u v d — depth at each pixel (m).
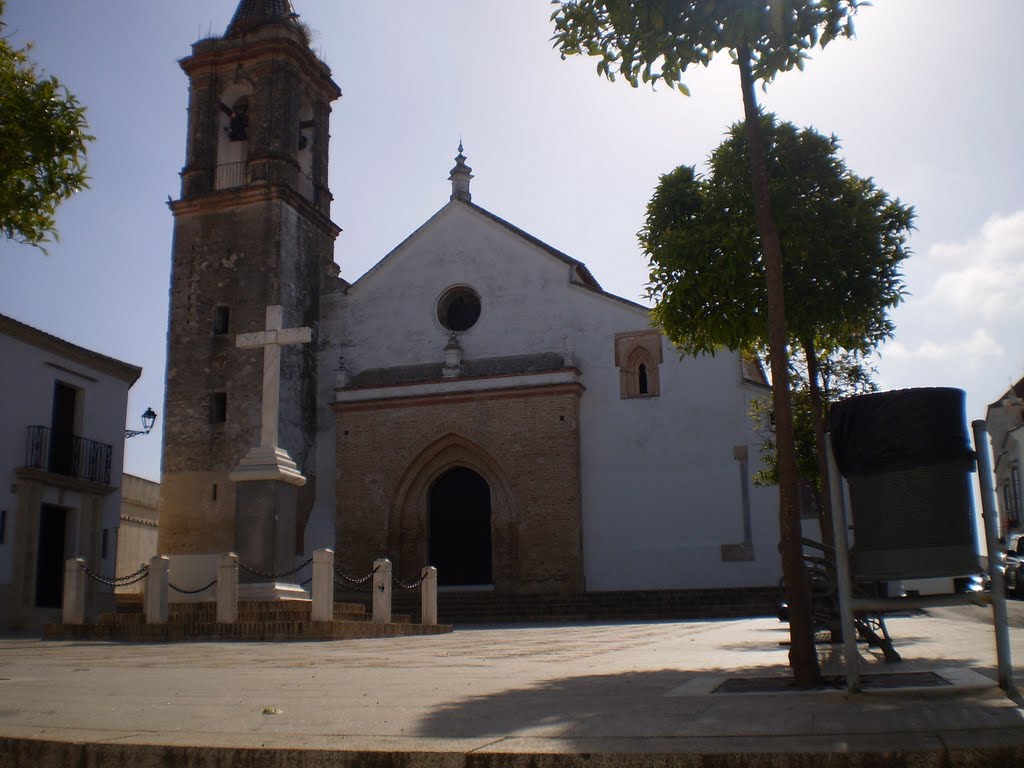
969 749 4.07
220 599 15.98
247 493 19.16
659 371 29.30
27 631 21.48
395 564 29.66
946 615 17.28
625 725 4.95
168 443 30.61
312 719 5.37
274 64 32.16
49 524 23.89
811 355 13.45
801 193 13.09
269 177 31.42
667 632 16.66
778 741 4.38
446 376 30.50
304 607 17.50
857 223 13.11
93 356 25.17
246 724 5.21
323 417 31.89
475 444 29.73
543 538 28.52
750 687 6.63
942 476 6.00
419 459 30.27
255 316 30.67
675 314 13.18
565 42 8.62
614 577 28.39
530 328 30.67
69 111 9.75
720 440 28.38
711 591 26.67
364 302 32.50
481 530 30.16
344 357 32.28
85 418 24.95
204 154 32.28
